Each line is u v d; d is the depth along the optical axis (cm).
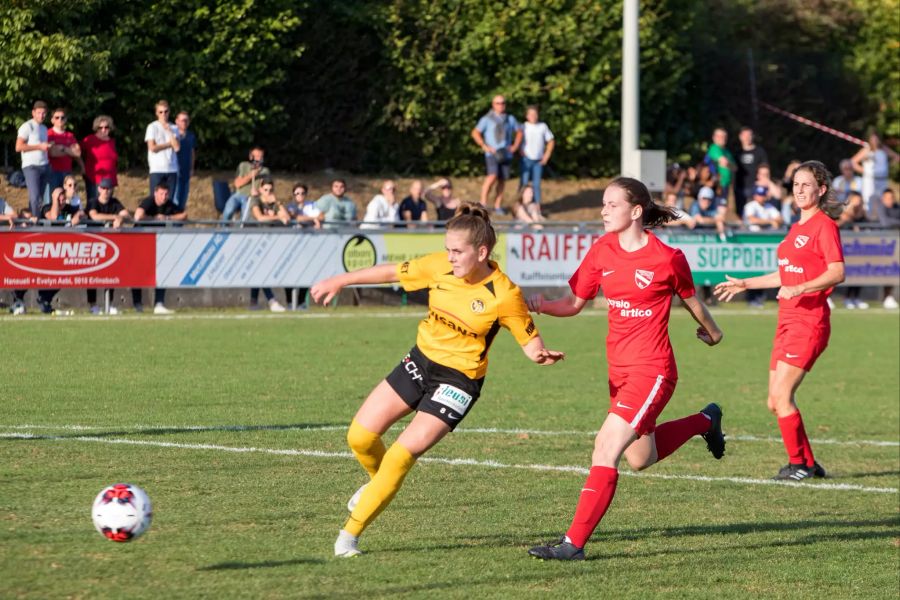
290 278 5209
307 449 2530
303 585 1569
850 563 1866
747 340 4875
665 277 1823
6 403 2903
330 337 4428
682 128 8112
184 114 5556
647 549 1886
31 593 1480
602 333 4906
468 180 7394
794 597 1667
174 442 2534
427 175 7412
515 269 5488
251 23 6562
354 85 7169
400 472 1712
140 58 6425
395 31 7094
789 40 8625
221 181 6172
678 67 7769
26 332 4166
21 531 1764
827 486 2458
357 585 1584
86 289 4916
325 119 7131
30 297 4916
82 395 3064
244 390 3266
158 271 4962
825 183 2502
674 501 2258
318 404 3095
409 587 1588
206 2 6456
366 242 5328
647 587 1667
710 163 6600
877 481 2530
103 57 5984
